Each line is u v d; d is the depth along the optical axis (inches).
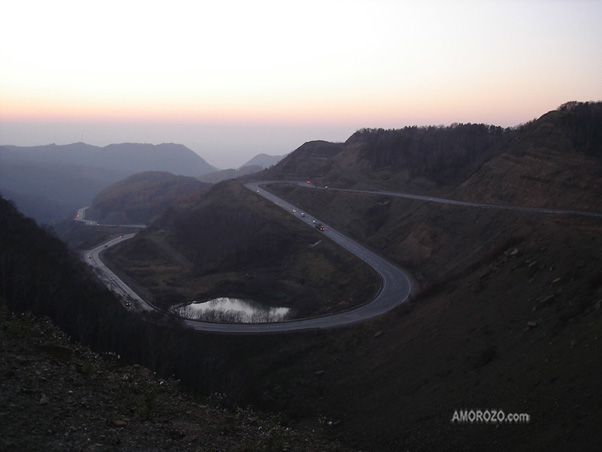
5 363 512.4
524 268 1609.3
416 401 1238.3
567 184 2509.8
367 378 1530.5
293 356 1784.0
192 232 4320.9
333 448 645.3
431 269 2501.2
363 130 5753.0
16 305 1285.7
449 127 5032.0
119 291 3002.0
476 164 3725.4
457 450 949.8
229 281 3105.3
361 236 3373.5
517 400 990.4
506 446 880.3
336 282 2694.4
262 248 3452.3
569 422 839.1
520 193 2775.6
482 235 2439.7
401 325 1828.2
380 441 1122.7
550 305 1306.6
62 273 1844.2
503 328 1348.4
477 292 1663.4
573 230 1690.5
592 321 1089.4
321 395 1512.1
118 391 554.3
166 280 3385.8
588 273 1338.6
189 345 1669.5
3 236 1903.3
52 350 601.9
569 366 978.1
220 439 527.2
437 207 3019.2
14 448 363.3
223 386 1428.4
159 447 450.0
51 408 449.1
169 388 665.6
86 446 405.1
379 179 4360.2
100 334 1403.8
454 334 1485.0
